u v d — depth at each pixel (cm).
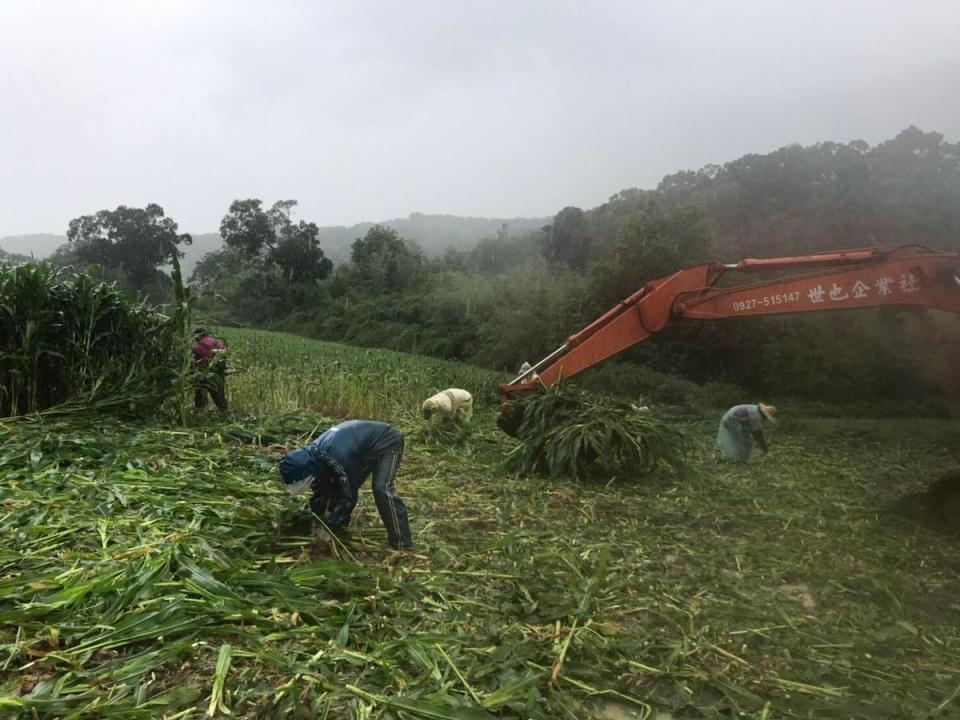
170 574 421
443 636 399
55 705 305
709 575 557
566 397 989
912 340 2205
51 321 955
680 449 981
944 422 1891
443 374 1884
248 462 791
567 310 2492
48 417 896
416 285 4647
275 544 528
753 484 934
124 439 820
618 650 411
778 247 3055
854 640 457
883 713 366
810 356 2159
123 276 4941
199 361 1102
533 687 358
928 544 689
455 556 549
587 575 535
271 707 322
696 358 2234
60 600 388
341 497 531
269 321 4831
